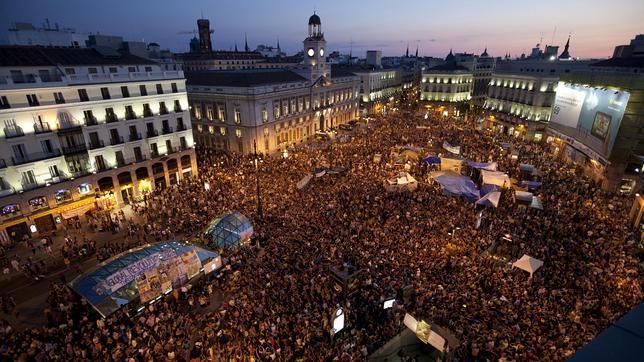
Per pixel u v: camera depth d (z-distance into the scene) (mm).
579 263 26984
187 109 51969
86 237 37281
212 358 21281
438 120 93062
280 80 75500
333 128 91688
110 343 21875
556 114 64500
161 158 49156
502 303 23422
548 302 23328
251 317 23516
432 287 25359
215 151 71750
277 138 73812
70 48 43500
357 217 36156
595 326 20781
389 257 29141
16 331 24219
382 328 23281
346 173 49875
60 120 38500
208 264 29188
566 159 59906
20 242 36312
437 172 44906
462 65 118938
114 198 44719
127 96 44656
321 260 28828
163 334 22750
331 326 21844
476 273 26734
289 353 20781
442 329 23328
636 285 23922
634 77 42750
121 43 55000
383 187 44156
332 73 96250
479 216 33219
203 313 25734
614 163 44812
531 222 34094
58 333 22656
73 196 40312
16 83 34812
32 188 36625
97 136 42188
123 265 26406
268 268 28516
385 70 124375
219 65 127750
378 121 96562
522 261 26578
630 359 4664
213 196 42688
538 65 90375
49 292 28469
